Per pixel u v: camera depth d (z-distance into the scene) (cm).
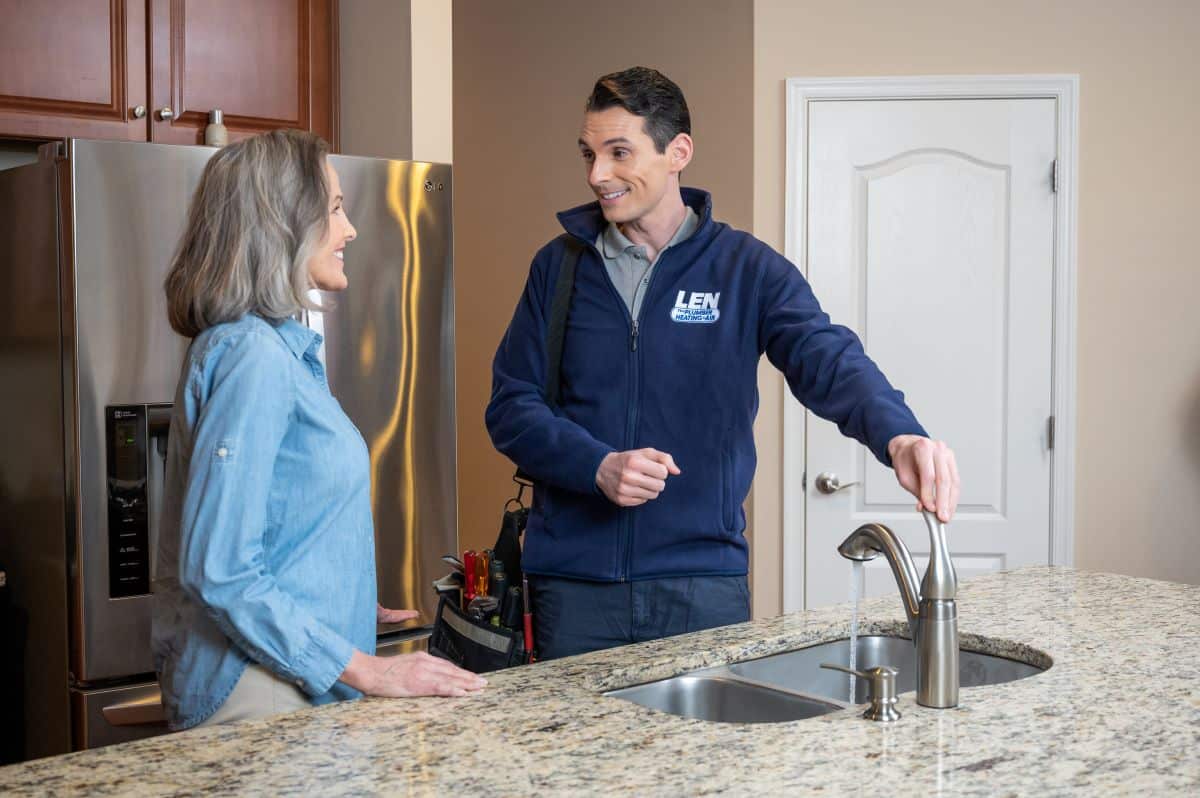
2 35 266
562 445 195
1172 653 167
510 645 198
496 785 116
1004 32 376
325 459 156
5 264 254
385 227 273
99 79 279
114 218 238
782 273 204
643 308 206
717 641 177
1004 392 382
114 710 238
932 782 116
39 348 244
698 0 396
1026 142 378
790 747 126
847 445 383
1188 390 380
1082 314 380
